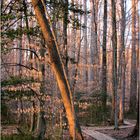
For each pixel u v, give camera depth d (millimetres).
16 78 12055
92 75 30203
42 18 11930
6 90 11867
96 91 25375
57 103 13203
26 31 12484
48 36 11977
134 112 31625
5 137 12805
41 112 13445
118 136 17516
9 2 12680
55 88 13281
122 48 23766
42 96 12766
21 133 13938
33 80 12359
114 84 23031
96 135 17984
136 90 32938
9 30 12117
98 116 24781
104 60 26453
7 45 12508
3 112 17609
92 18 31219
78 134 12453
